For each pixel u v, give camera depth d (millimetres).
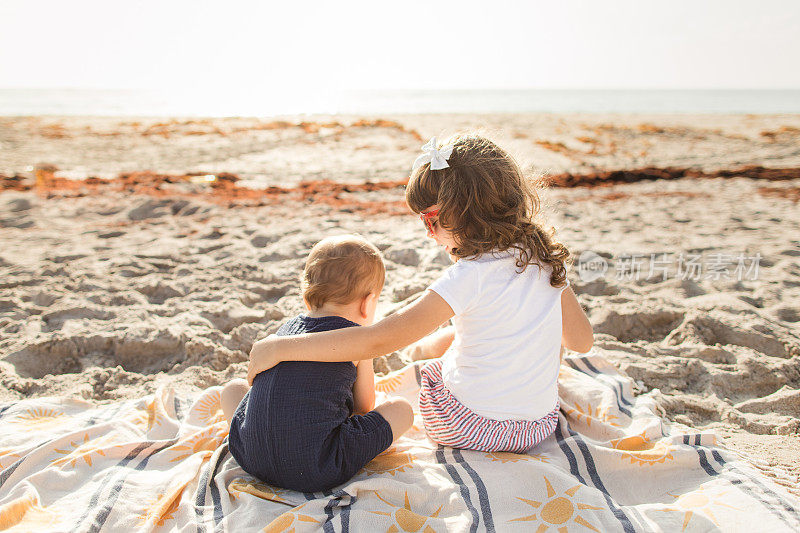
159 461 1883
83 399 2461
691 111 28453
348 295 1779
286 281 3740
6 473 1780
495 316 1749
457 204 1730
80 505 1637
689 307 3258
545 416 1906
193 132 12250
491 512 1570
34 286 3609
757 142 10945
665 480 1809
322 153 9484
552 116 18562
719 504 1616
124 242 4551
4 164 7957
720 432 2281
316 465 1637
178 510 1646
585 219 5398
